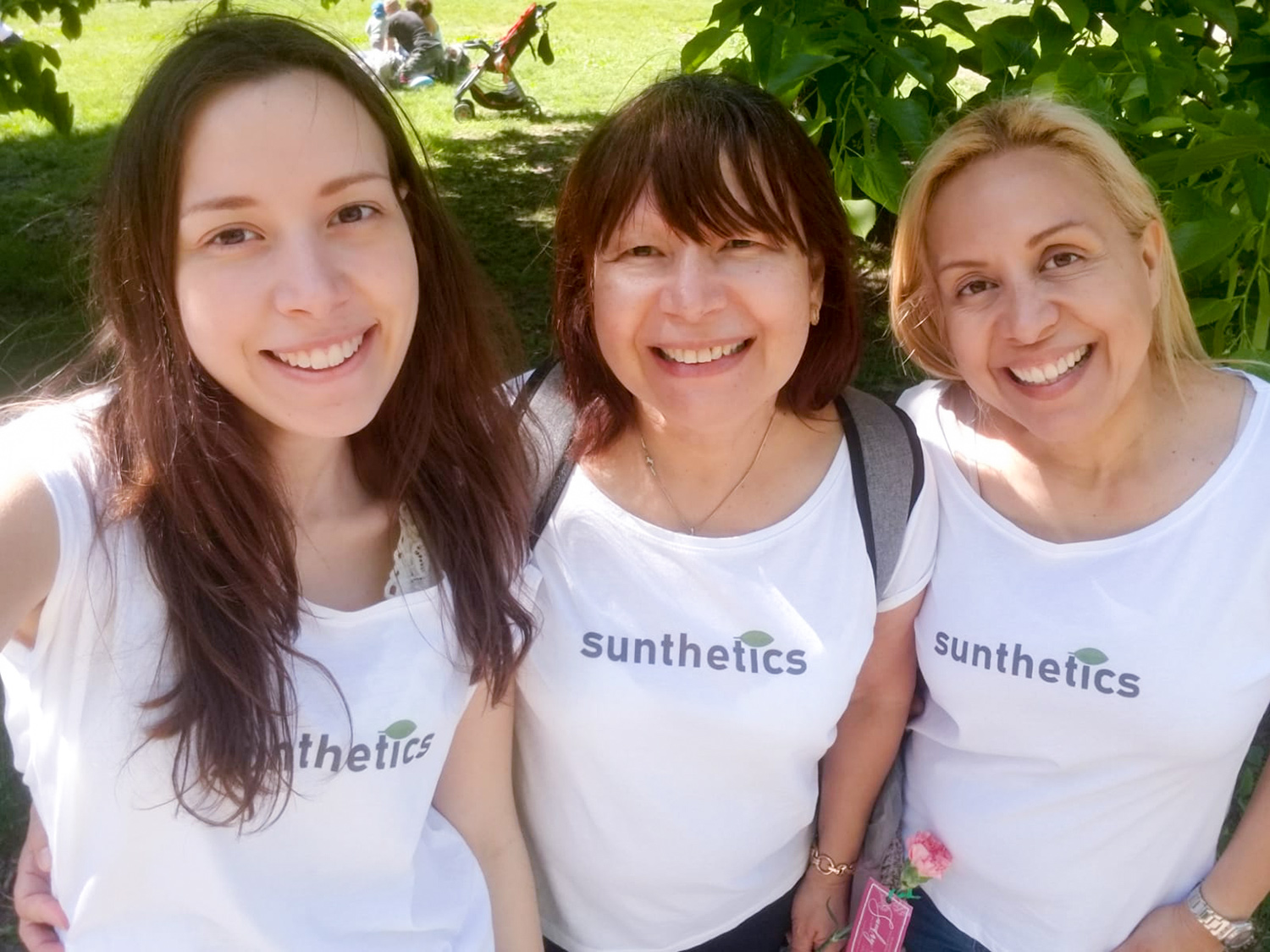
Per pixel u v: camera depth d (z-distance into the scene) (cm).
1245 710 74
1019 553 78
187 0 530
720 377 74
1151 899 81
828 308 80
